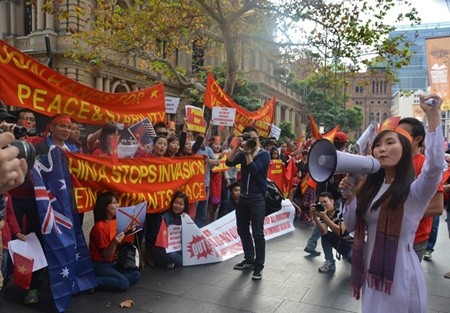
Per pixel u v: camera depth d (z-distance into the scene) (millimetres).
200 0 11906
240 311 4195
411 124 3428
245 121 9273
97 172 4820
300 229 8531
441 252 7109
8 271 4105
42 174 4086
